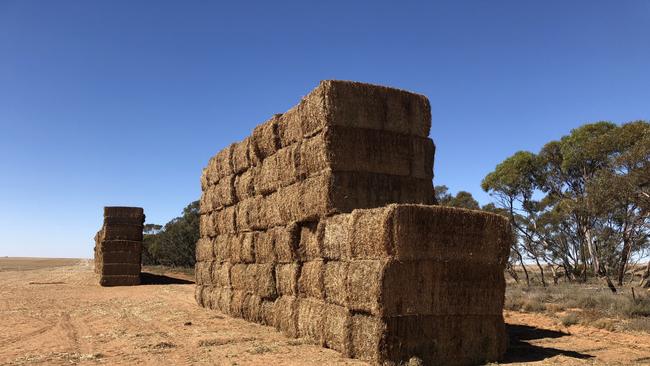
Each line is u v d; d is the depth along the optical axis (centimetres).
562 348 1245
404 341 1012
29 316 2020
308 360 1073
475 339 1084
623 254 3306
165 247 7106
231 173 1994
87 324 1780
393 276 1009
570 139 3803
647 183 2277
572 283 3762
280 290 1536
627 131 3116
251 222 1766
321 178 1284
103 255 3819
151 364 1080
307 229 1381
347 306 1107
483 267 1099
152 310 2188
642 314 1727
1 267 8856
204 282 2316
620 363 1043
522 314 1889
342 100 1288
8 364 1092
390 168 1329
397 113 1355
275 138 1570
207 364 1067
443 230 1055
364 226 1069
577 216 3775
